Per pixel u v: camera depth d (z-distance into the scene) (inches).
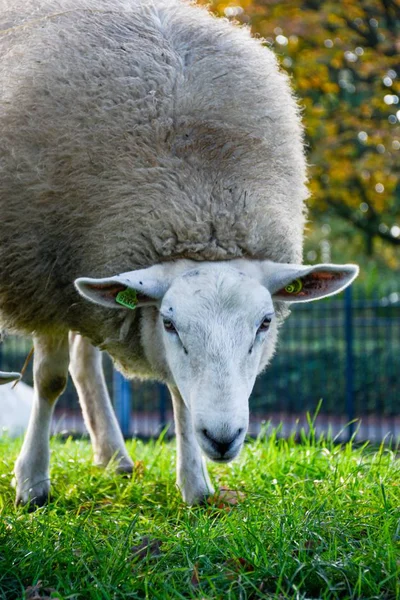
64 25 209.0
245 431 171.6
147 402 605.6
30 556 164.2
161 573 156.0
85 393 257.4
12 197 201.5
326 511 182.1
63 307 208.5
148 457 268.2
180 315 174.9
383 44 571.5
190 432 219.5
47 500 221.9
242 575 151.6
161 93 196.2
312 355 617.9
